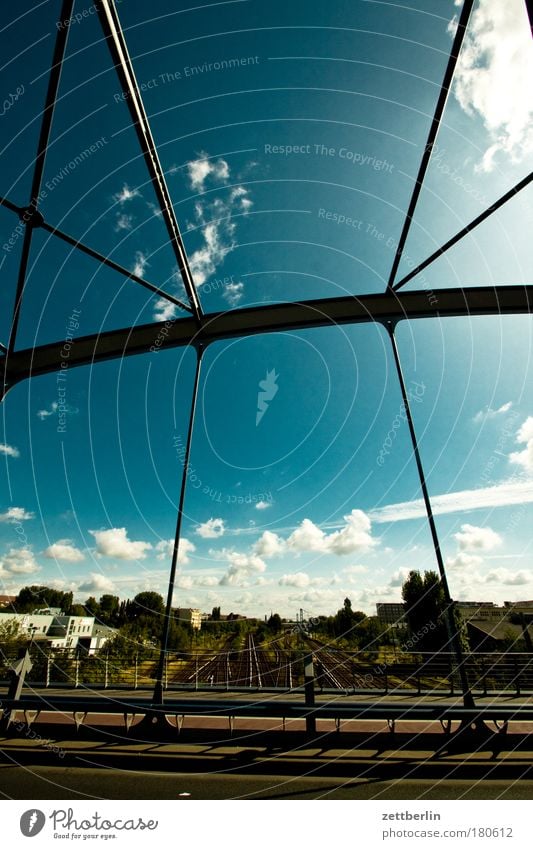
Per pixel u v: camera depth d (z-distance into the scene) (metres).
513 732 6.98
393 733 6.88
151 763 6.25
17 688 7.69
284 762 6.27
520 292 12.72
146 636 25.30
